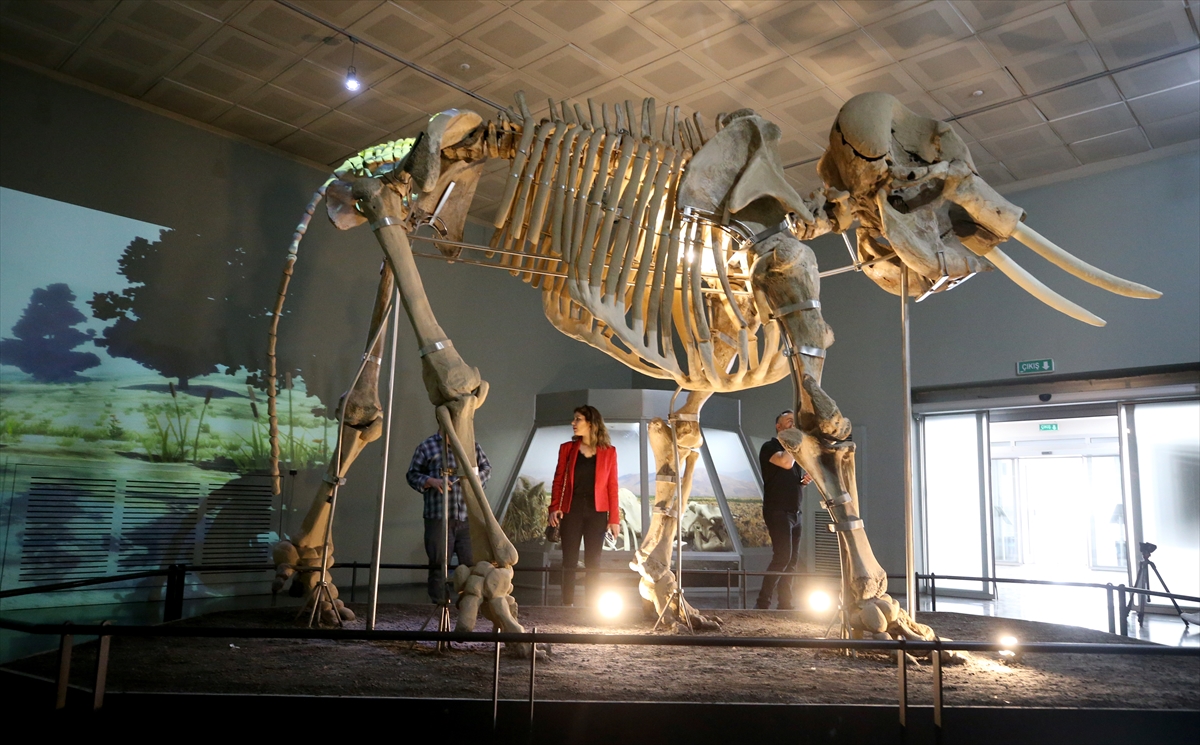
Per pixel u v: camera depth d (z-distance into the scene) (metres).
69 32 6.82
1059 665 3.87
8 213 6.98
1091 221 8.84
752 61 7.29
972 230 4.49
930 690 3.20
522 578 9.45
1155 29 6.70
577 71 7.48
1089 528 11.38
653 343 4.18
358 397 4.40
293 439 8.62
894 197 4.35
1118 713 2.95
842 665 3.71
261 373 8.48
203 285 8.12
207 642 3.88
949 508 9.77
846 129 4.22
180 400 7.86
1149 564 7.75
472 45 7.06
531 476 10.05
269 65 7.34
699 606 7.84
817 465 4.02
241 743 2.78
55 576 7.02
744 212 4.48
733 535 9.36
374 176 4.37
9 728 2.95
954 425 9.86
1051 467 11.65
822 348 4.06
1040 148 8.64
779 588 6.52
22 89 7.17
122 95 7.77
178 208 8.03
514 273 4.46
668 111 4.53
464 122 4.12
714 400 10.26
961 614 5.87
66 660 2.67
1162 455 8.48
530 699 2.71
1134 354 8.38
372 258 9.55
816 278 4.17
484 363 10.62
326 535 4.41
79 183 7.41
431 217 4.23
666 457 5.05
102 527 7.31
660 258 4.30
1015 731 2.89
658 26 6.78
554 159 4.12
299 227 4.64
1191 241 8.20
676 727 2.82
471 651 3.73
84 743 2.67
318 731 2.79
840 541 4.00
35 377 7.02
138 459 7.57
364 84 7.67
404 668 3.35
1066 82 7.47
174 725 2.76
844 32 6.84
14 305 6.95
